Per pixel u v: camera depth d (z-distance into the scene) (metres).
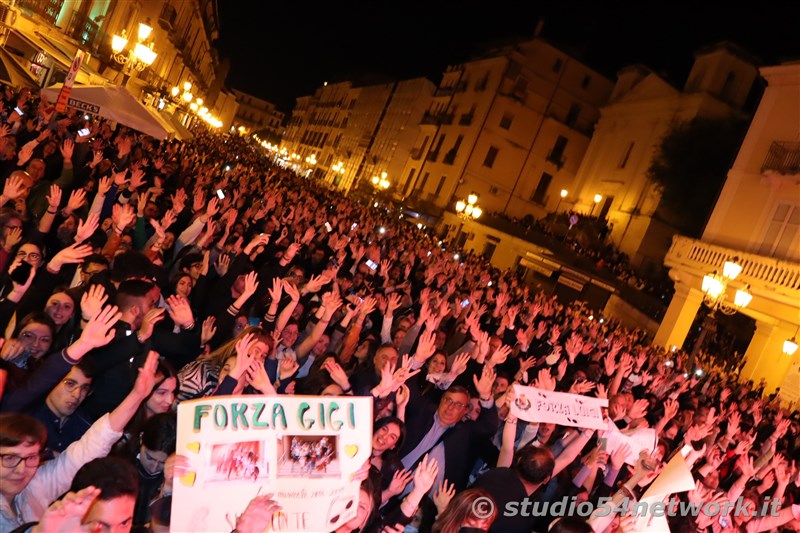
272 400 3.25
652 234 33.06
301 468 3.25
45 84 24.03
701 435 7.08
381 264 12.82
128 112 14.39
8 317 4.83
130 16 32.75
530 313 13.46
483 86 48.50
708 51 33.53
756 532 5.97
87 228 5.75
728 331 26.70
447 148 50.28
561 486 5.75
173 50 43.66
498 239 38.62
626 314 29.11
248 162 35.25
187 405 3.04
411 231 28.77
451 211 45.12
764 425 12.40
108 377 4.20
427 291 10.05
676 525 5.39
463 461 5.46
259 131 138.62
